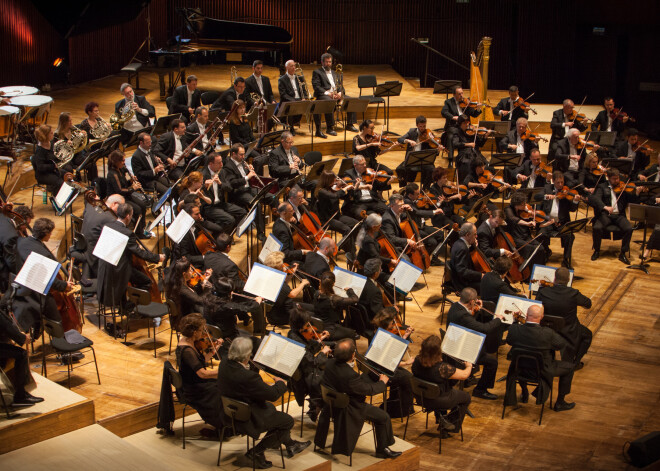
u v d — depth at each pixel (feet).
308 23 69.10
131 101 41.47
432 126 53.88
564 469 24.64
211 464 22.48
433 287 36.01
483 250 34.53
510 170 42.34
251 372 21.72
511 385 27.40
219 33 52.80
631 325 33.96
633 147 46.47
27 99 40.86
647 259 40.37
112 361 27.30
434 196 37.65
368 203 37.93
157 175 37.11
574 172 42.70
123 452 22.21
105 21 52.90
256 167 38.27
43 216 36.22
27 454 21.94
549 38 72.18
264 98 47.16
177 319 27.20
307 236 32.73
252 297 27.17
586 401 28.68
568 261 38.60
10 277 26.35
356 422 23.03
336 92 48.34
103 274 28.27
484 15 71.41
